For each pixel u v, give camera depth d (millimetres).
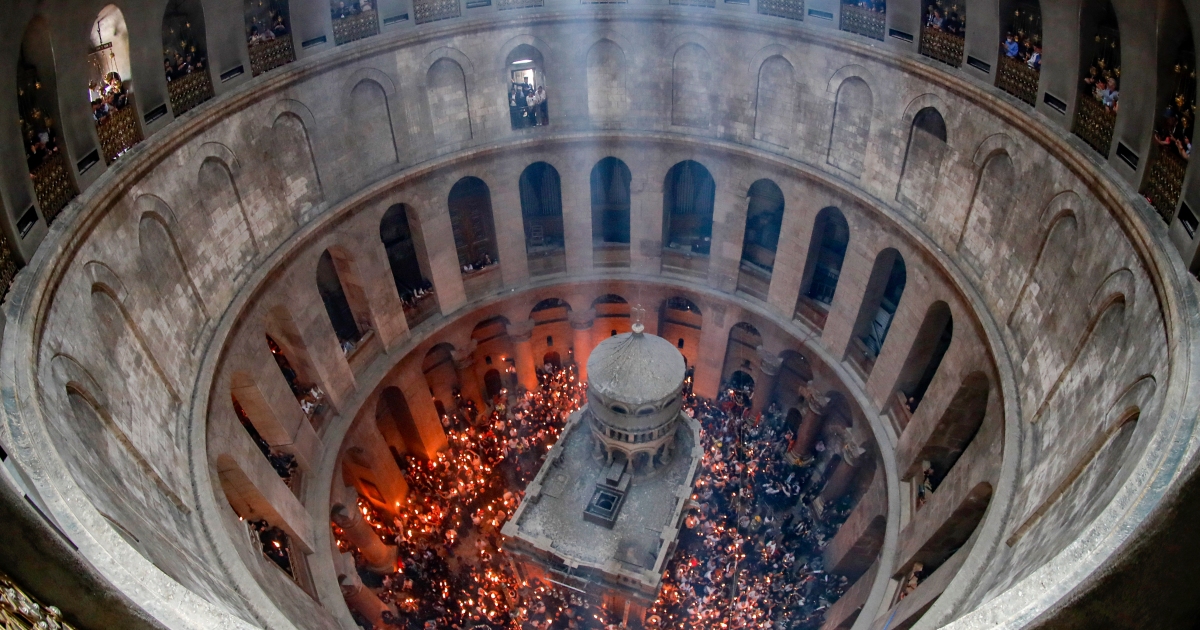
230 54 20078
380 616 25953
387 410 30984
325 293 27609
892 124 22906
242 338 21016
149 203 17438
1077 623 7938
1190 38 13078
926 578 19969
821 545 28078
